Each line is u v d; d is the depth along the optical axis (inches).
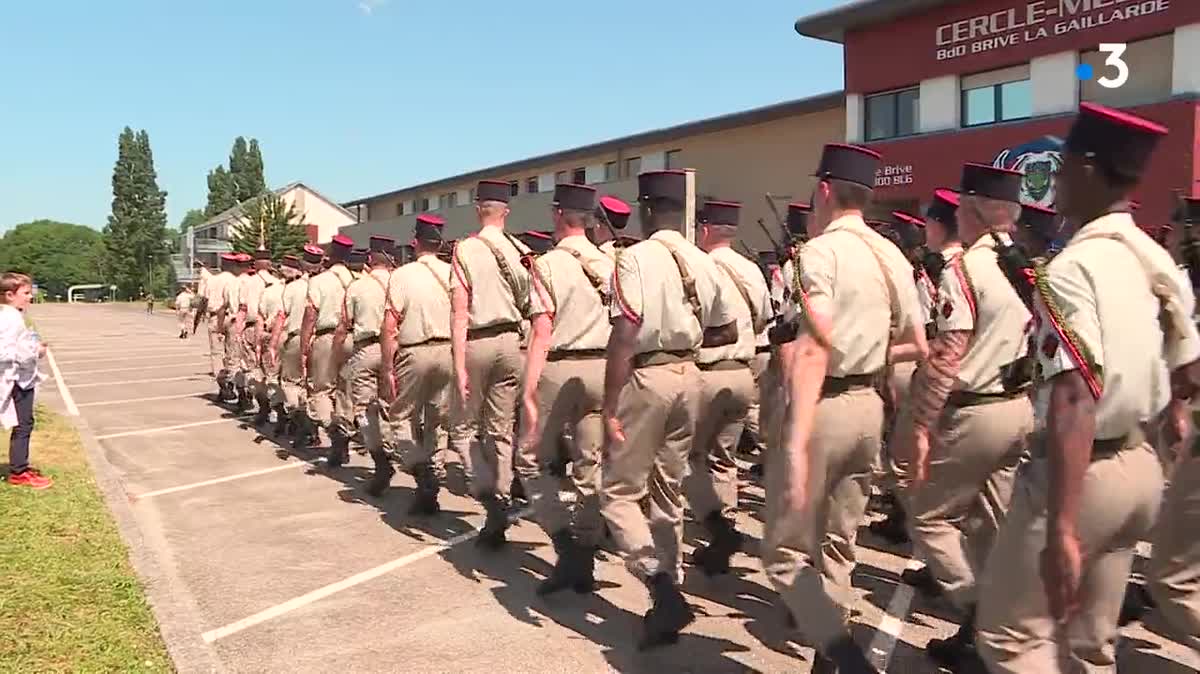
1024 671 109.9
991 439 156.7
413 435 277.4
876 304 140.7
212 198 3826.3
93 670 155.5
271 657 174.4
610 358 168.1
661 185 177.2
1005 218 162.7
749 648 177.0
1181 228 177.5
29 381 285.6
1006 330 155.3
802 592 140.3
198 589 213.2
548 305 197.0
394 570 227.5
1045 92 621.9
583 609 199.5
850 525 147.1
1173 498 133.9
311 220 2701.8
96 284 4687.5
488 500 242.4
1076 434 100.0
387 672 167.3
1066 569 101.8
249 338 473.1
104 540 231.6
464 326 228.5
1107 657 115.5
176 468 355.9
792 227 292.0
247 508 291.1
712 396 202.7
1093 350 99.6
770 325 230.7
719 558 218.8
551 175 1291.8
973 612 160.1
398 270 271.1
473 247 232.5
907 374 194.4
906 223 253.0
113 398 569.0
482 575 223.6
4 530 233.8
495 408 240.1
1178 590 135.3
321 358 353.7
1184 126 549.3
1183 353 107.7
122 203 3688.5
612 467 172.7
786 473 134.8
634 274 167.6
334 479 336.2
